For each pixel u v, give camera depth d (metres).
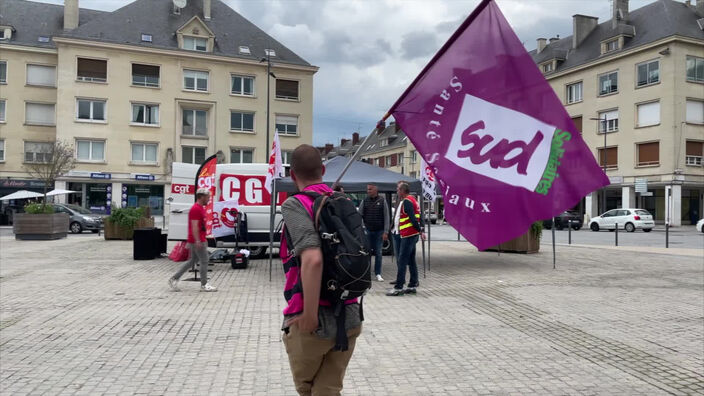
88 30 39.38
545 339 5.66
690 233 29.70
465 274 10.99
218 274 10.98
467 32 5.55
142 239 13.46
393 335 5.83
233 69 42.16
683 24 39.47
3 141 39.66
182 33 41.16
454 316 6.83
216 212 13.66
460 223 5.46
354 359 4.93
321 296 2.38
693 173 38.78
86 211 27.67
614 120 42.84
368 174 11.70
